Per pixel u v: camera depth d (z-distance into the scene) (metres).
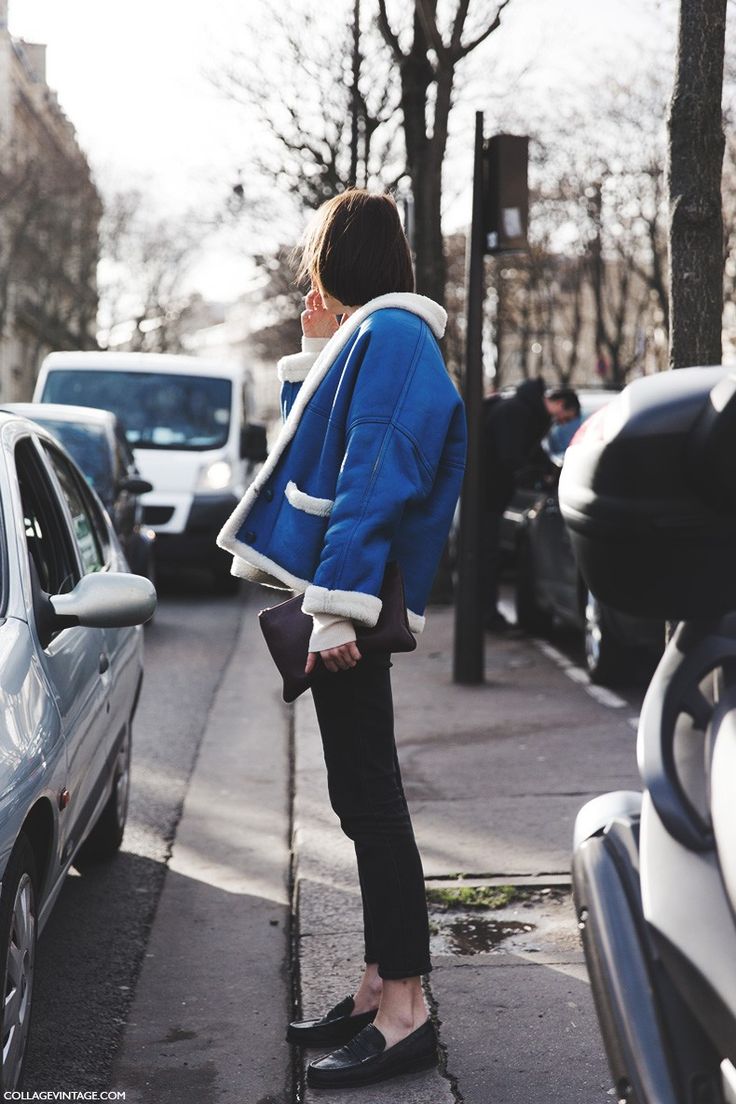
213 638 13.88
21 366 67.12
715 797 2.29
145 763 8.26
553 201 33.59
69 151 54.16
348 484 3.53
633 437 2.40
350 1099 3.79
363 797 3.88
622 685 10.11
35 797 3.60
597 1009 2.44
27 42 50.72
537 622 12.96
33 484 5.20
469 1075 3.96
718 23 5.62
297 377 3.97
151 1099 3.96
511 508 16.22
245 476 18.64
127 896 5.75
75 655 4.63
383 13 15.37
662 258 33.03
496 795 6.91
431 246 14.32
